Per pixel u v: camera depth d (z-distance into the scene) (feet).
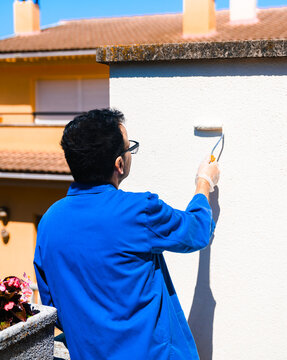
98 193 5.17
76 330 5.07
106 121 5.11
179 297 7.72
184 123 7.41
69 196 5.37
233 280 7.34
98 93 38.52
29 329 5.40
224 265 7.38
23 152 36.86
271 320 7.20
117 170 5.28
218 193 7.29
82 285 5.04
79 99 38.93
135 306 4.92
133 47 7.45
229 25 46.50
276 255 7.09
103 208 5.05
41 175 30.55
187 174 7.46
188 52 7.15
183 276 7.66
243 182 7.16
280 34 39.52
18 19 46.37
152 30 47.26
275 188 7.02
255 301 7.25
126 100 7.70
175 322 5.32
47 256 5.29
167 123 7.50
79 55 34.68
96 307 4.98
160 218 4.95
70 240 5.08
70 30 49.03
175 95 7.42
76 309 5.05
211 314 7.52
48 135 37.01
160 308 5.16
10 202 33.91
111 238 4.92
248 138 7.08
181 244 5.05
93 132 5.03
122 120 5.42
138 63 7.57
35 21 46.78
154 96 7.54
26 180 32.27
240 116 7.09
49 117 39.75
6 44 40.34
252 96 7.01
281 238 7.05
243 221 7.21
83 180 5.26
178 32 45.24
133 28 49.19
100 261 4.92
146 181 7.70
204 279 7.52
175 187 7.54
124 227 4.93
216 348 7.52
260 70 6.94
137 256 4.96
